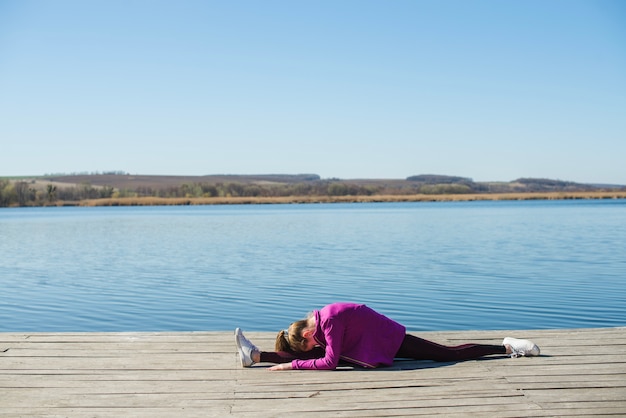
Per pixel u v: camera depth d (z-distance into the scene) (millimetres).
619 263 19734
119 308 12984
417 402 4746
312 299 13703
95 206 126625
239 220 55438
